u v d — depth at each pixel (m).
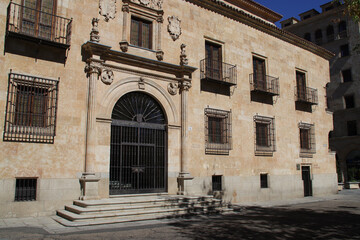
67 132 11.63
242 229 9.45
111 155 12.90
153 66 14.14
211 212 12.33
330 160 22.83
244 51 18.17
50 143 11.23
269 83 19.25
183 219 10.90
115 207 10.64
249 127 17.53
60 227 9.02
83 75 12.30
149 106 14.35
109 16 13.31
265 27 19.47
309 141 21.42
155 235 8.31
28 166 10.71
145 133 13.99
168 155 14.23
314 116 22.11
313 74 22.80
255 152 17.55
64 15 12.20
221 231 9.06
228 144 16.30
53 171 11.18
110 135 12.80
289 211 13.82
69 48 12.07
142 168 13.64
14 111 10.69
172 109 14.66
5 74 10.67
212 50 16.94
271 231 9.27
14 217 10.30
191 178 14.34
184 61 14.95
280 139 19.19
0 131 10.33
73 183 11.52
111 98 12.84
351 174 34.50
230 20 17.83
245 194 16.72
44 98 11.39
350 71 35.66
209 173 15.39
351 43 35.59
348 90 35.41
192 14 16.20
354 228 9.91
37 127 11.01
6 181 10.27
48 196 10.98
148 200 11.68
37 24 11.72
